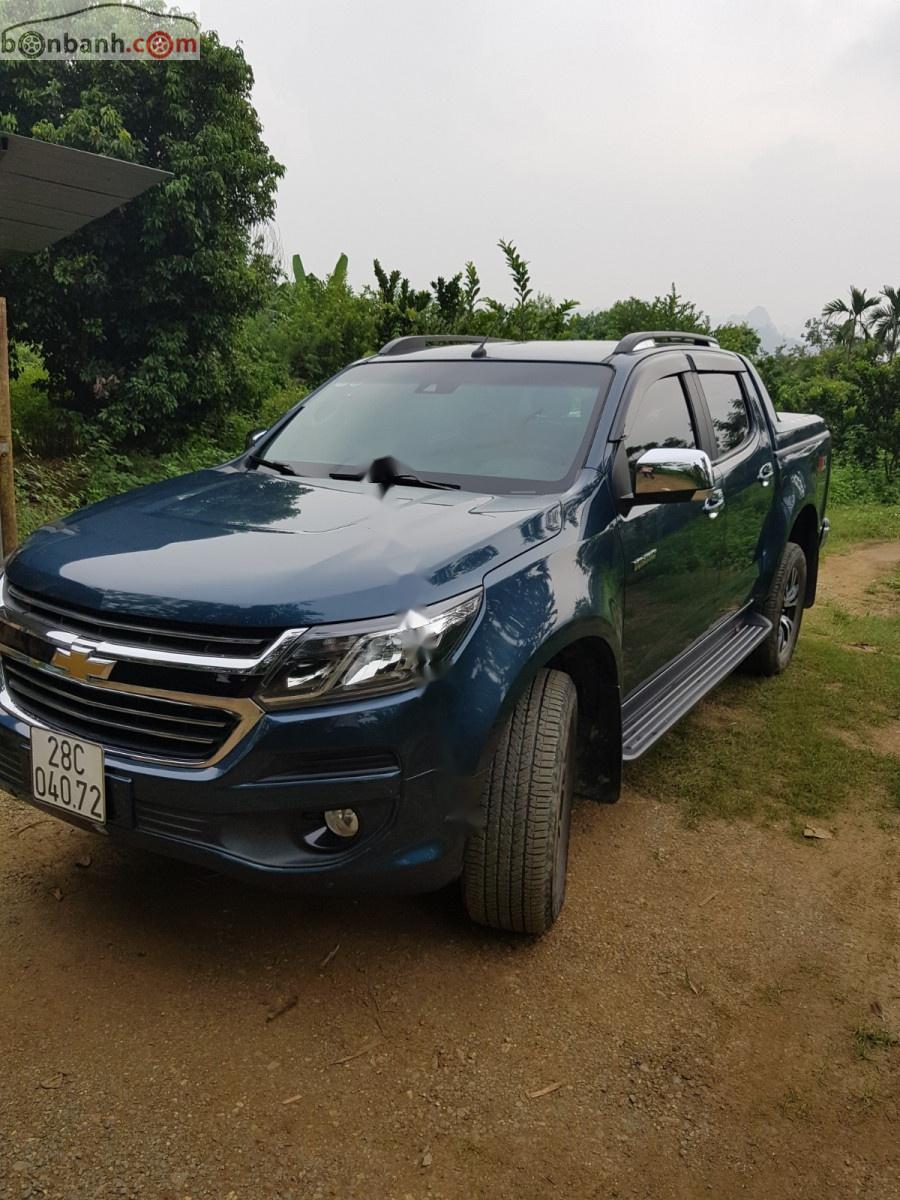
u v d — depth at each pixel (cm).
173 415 1134
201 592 230
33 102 1023
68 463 987
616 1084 234
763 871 337
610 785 319
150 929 284
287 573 235
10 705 261
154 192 1006
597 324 1831
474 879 270
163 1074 228
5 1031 239
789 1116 228
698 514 388
